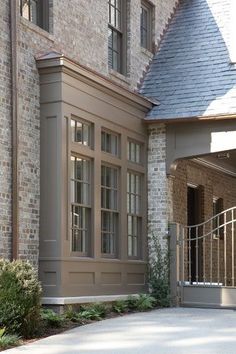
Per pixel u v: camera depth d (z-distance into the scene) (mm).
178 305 13859
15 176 10625
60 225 11148
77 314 10719
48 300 10984
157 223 14469
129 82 14648
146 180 14570
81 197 12156
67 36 12406
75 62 11547
